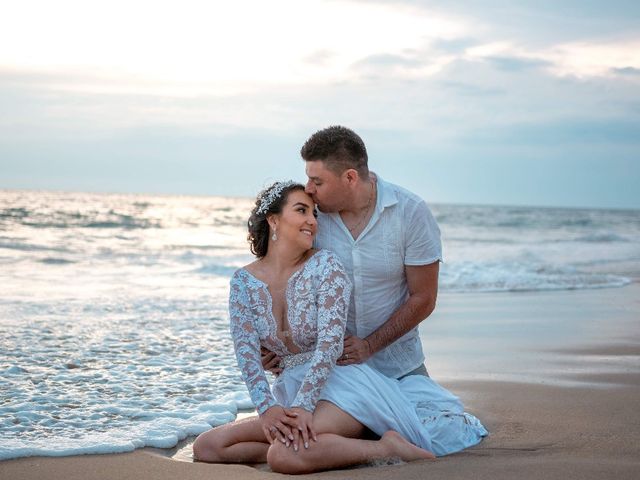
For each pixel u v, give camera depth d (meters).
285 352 4.07
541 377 5.97
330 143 3.97
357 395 3.84
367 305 4.22
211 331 7.92
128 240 23.50
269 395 3.78
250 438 3.88
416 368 4.42
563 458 3.69
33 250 19.03
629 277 15.57
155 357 6.54
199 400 5.16
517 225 42.91
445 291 12.67
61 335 7.45
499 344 7.56
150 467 3.68
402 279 4.27
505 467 3.48
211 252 20.02
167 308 9.58
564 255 22.56
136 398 5.17
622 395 5.32
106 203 49.03
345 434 3.79
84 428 4.43
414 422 3.97
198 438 3.96
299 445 3.58
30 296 10.41
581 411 4.86
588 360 6.71
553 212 61.28
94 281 12.82
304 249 4.04
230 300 4.10
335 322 3.87
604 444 4.05
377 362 4.34
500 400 5.17
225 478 3.48
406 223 4.15
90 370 6.00
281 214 4.03
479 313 9.92
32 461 3.76
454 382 5.76
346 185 4.01
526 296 11.98
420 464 3.57
